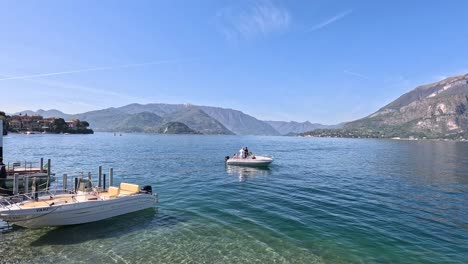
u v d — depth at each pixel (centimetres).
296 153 8269
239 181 3203
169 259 1271
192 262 1245
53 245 1409
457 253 1323
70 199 1741
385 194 2558
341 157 6869
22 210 1477
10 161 4872
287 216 1842
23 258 1276
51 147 8794
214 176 3562
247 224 1692
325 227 1644
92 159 5475
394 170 4341
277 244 1416
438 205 2170
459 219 1819
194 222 1730
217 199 2298
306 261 1248
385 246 1391
